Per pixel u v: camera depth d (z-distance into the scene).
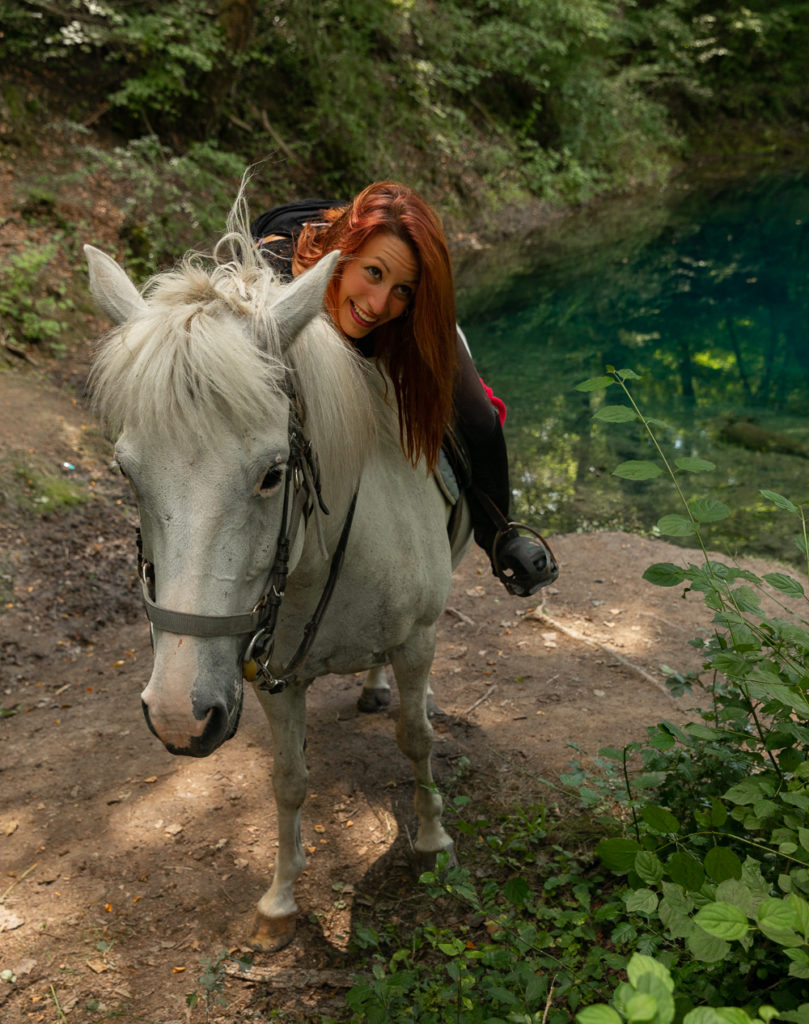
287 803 2.56
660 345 9.54
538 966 2.25
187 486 1.60
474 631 4.37
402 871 2.90
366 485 2.21
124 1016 2.43
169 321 1.62
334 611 2.26
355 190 11.87
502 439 2.79
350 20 12.76
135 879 2.93
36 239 7.80
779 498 2.17
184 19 9.92
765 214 15.39
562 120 16.00
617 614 4.47
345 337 2.14
